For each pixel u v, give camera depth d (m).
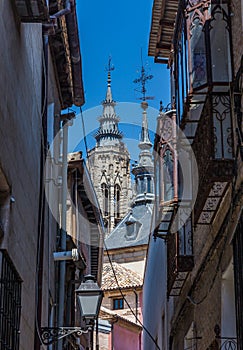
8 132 9.19
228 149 10.03
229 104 10.19
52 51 14.91
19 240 10.06
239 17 9.85
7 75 9.12
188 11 11.71
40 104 12.39
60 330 12.52
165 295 19.39
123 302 40.31
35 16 9.97
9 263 9.48
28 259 10.97
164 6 16.06
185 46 11.70
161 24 16.66
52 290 14.81
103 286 40.28
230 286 10.79
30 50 11.16
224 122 10.14
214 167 9.95
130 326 38.28
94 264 25.70
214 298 11.52
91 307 12.77
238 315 9.61
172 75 16.36
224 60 10.42
